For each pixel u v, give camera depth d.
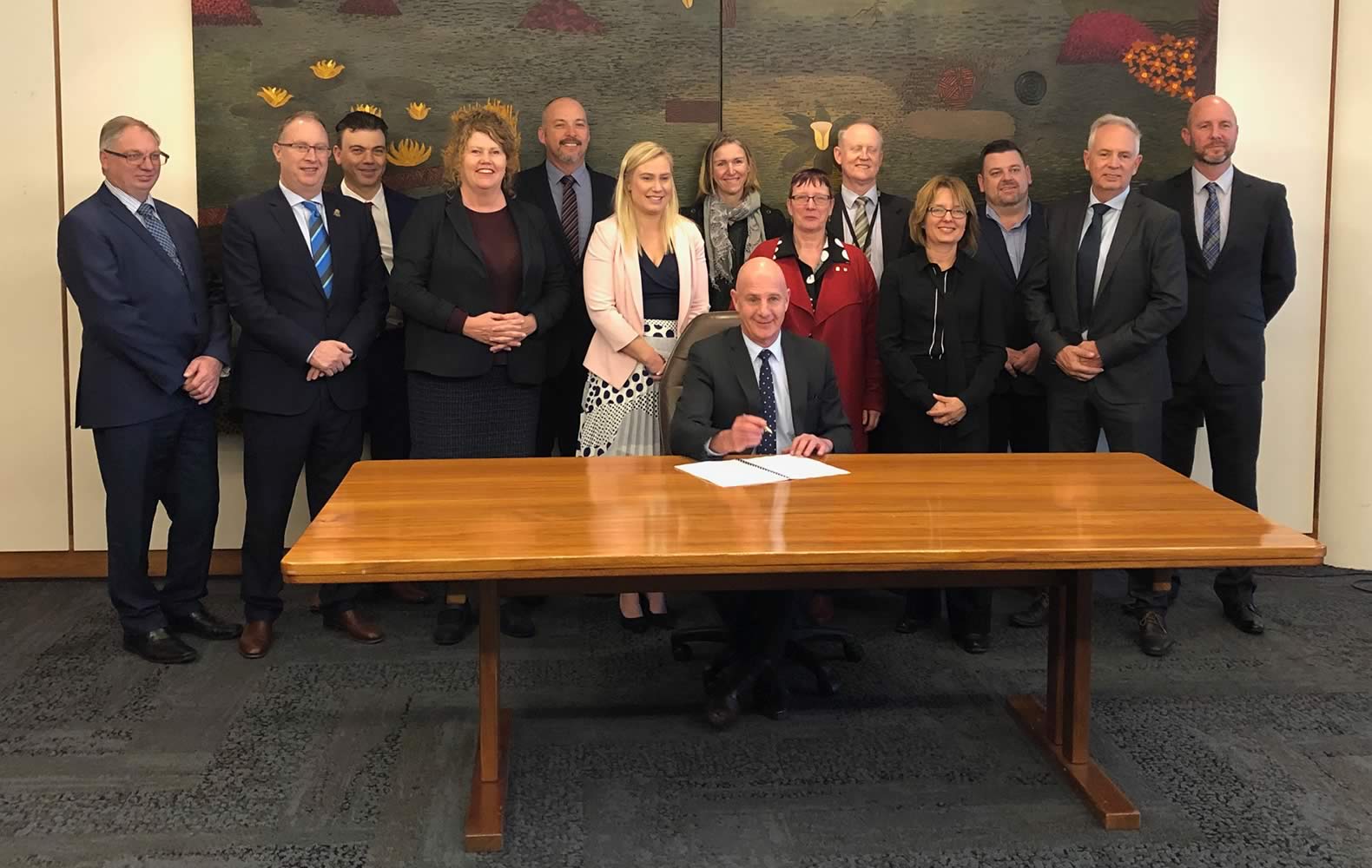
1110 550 2.03
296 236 3.50
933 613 3.77
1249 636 3.65
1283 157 4.41
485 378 3.55
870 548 2.04
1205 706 3.07
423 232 3.52
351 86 4.14
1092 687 3.22
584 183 4.06
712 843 2.35
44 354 4.22
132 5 4.09
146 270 3.37
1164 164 4.39
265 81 4.11
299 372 3.51
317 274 3.53
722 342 3.11
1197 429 3.96
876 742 2.84
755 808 2.50
